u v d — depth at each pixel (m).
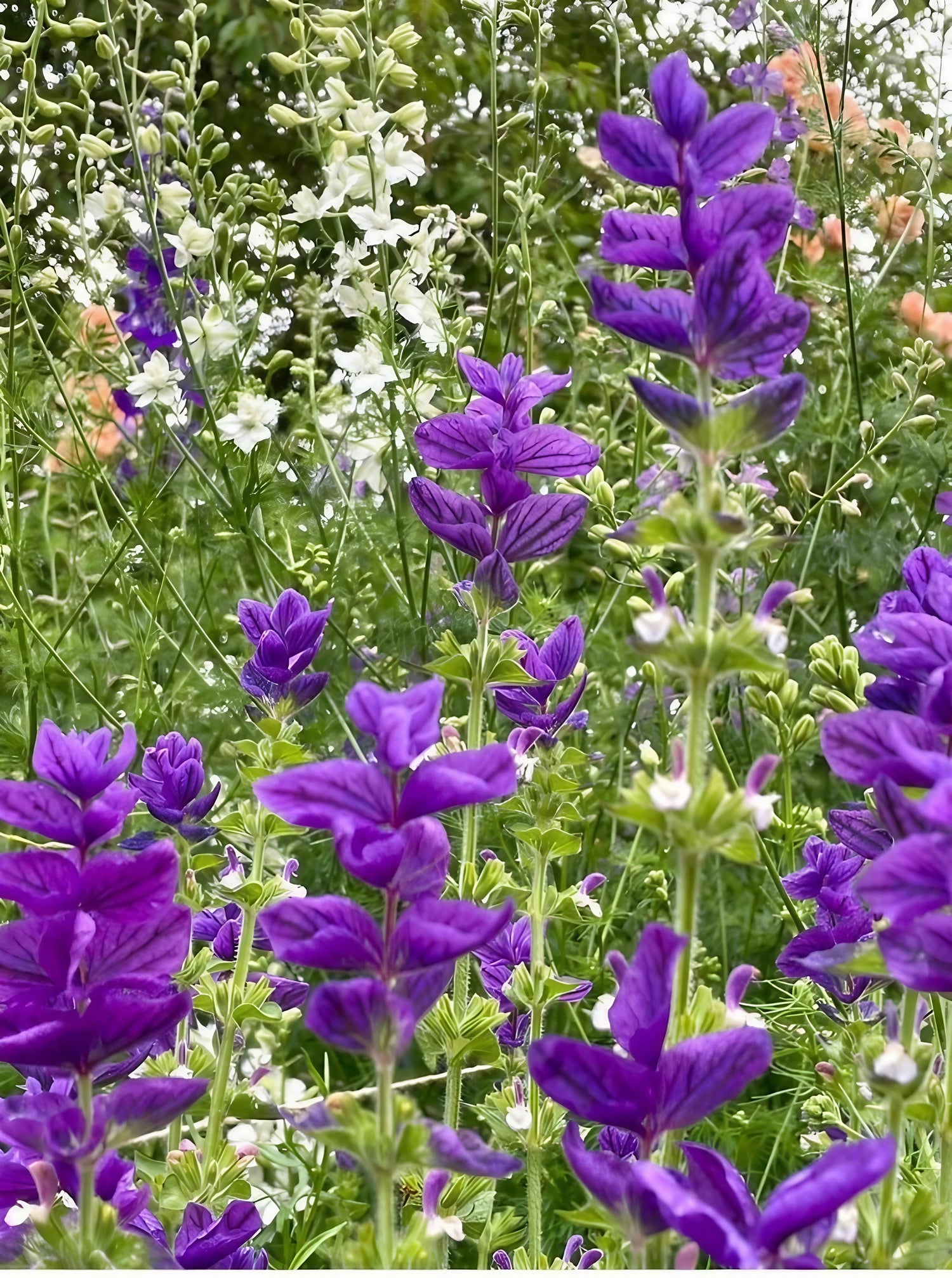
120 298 1.28
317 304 1.11
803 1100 0.77
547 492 1.04
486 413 0.57
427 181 1.42
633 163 0.38
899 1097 0.39
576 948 0.91
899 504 1.12
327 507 1.16
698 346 0.38
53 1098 0.40
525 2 1.06
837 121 1.10
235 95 1.59
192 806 0.59
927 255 1.22
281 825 0.58
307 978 0.88
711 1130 0.79
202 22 1.58
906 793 0.38
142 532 1.07
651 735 1.01
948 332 1.12
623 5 1.17
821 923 0.55
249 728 0.95
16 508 0.96
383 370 0.97
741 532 0.37
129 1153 0.56
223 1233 0.46
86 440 1.05
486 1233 0.54
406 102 1.38
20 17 1.44
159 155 1.02
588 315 1.17
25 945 0.38
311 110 0.98
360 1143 0.36
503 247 1.27
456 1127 0.55
